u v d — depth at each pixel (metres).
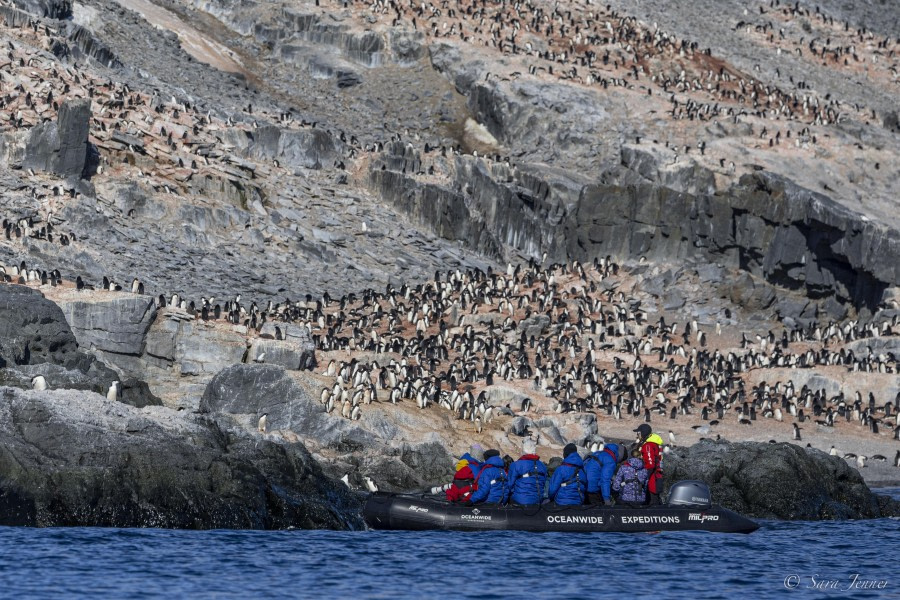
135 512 94.56
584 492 100.31
